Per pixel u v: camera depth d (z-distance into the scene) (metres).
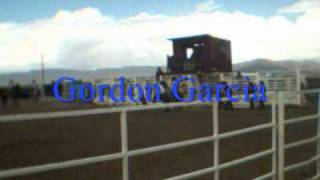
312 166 6.54
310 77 23.03
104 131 10.55
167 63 22.06
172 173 5.87
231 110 16.50
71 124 12.30
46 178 5.57
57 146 8.12
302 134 9.47
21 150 7.59
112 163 6.61
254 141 8.78
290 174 5.95
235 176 5.79
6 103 21.66
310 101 18.64
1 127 11.55
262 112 15.69
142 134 9.82
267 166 6.42
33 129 11.12
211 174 5.85
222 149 7.82
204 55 20.84
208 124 11.70
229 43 22.36
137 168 6.16
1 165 6.23
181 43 21.44
